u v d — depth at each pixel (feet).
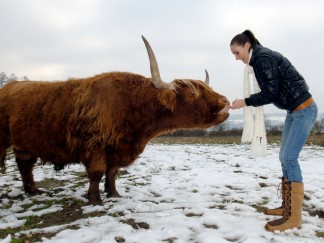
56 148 17.42
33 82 19.45
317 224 13.82
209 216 14.49
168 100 16.05
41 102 17.57
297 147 12.63
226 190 20.34
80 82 17.65
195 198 18.39
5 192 20.31
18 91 18.89
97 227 13.42
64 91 17.46
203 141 75.36
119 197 18.63
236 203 17.10
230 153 45.29
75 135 16.40
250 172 27.45
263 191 19.89
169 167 31.04
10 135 18.84
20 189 21.25
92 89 16.43
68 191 20.42
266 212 14.98
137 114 16.38
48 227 13.70
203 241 11.71
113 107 16.08
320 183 22.44
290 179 12.73
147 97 16.31
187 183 22.44
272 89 12.48
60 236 12.60
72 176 26.17
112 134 16.15
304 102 12.53
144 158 37.65
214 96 16.44
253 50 12.98
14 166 31.30
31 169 20.13
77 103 16.37
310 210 16.38
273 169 29.48
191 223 13.69
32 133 17.62
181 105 16.39
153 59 15.51
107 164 17.24
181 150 49.70
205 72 17.89
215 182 22.59
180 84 16.57
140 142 17.03
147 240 11.87
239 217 14.46
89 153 16.28
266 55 12.51
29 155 19.27
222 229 13.08
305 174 26.43
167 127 17.03
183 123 16.79
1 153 19.33
